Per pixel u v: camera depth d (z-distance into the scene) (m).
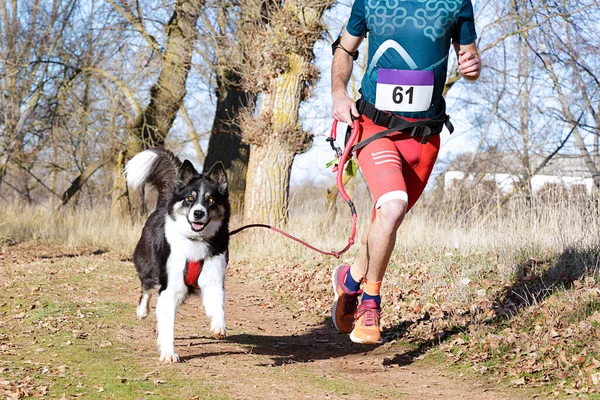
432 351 5.33
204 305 5.01
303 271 9.55
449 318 5.98
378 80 3.92
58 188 26.92
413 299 6.82
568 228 7.82
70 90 19.00
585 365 4.33
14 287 8.06
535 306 5.63
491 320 5.64
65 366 4.41
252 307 8.05
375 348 5.71
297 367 4.91
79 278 9.05
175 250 4.87
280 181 12.80
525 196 9.87
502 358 4.77
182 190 4.97
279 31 12.41
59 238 14.98
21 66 17.62
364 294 4.22
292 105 12.66
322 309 7.54
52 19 18.67
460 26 3.89
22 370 4.25
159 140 18.64
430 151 4.08
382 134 3.96
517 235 8.26
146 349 5.20
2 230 14.87
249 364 4.87
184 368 4.55
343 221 13.85
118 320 6.38
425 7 3.79
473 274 7.24
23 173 23.23
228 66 15.76
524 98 15.72
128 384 3.98
